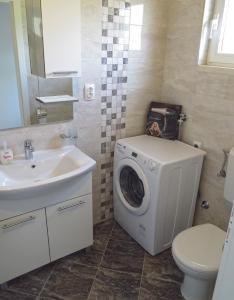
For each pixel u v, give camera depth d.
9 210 1.48
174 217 1.97
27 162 1.70
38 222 1.62
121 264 1.93
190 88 2.04
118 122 2.17
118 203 2.23
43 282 1.77
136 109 2.23
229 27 1.80
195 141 2.07
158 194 1.76
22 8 1.50
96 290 1.72
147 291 1.73
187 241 1.62
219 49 1.87
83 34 1.74
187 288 1.66
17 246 1.60
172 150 1.94
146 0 1.95
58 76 1.60
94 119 2.02
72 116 1.89
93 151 2.12
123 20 1.89
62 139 1.91
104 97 2.01
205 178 2.04
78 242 1.89
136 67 2.09
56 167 1.80
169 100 2.26
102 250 2.06
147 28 2.03
